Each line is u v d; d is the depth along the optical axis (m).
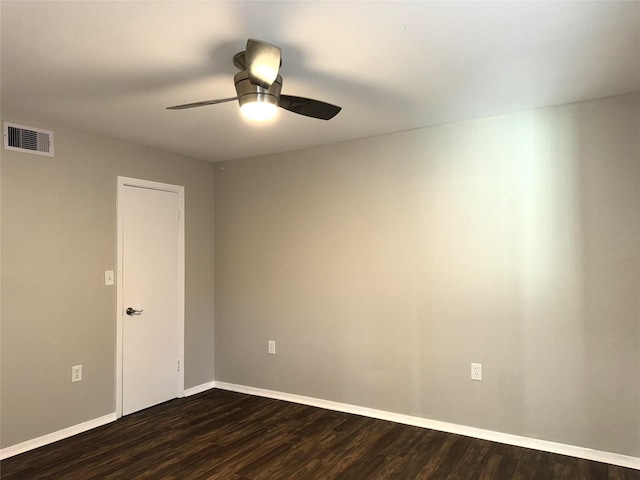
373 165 3.76
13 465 2.88
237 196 4.57
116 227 3.76
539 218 3.09
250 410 3.92
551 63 2.35
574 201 2.99
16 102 2.86
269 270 4.34
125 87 2.62
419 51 2.19
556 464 2.84
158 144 3.96
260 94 2.14
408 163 3.59
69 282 3.41
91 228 3.57
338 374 3.91
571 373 2.98
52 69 2.36
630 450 2.80
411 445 3.15
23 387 3.11
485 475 2.71
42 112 3.06
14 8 1.77
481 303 3.29
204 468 2.83
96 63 2.29
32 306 3.18
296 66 2.36
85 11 1.80
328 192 3.99
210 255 4.69
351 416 3.75
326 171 4.01
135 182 3.91
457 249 3.38
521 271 3.15
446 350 3.41
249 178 4.48
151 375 4.02
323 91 2.73
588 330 2.93
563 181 3.02
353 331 3.84
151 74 2.43
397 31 1.98
